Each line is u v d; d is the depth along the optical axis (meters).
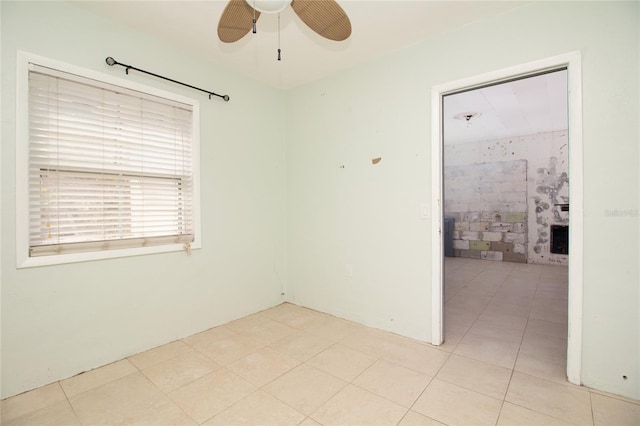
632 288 1.73
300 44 2.47
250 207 3.10
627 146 1.72
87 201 2.07
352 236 2.90
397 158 2.59
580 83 1.83
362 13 2.08
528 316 3.04
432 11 2.07
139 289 2.31
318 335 2.61
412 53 2.48
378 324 2.74
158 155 2.42
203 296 2.70
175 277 2.51
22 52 1.80
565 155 5.43
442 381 1.92
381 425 1.55
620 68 1.74
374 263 2.76
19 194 1.79
